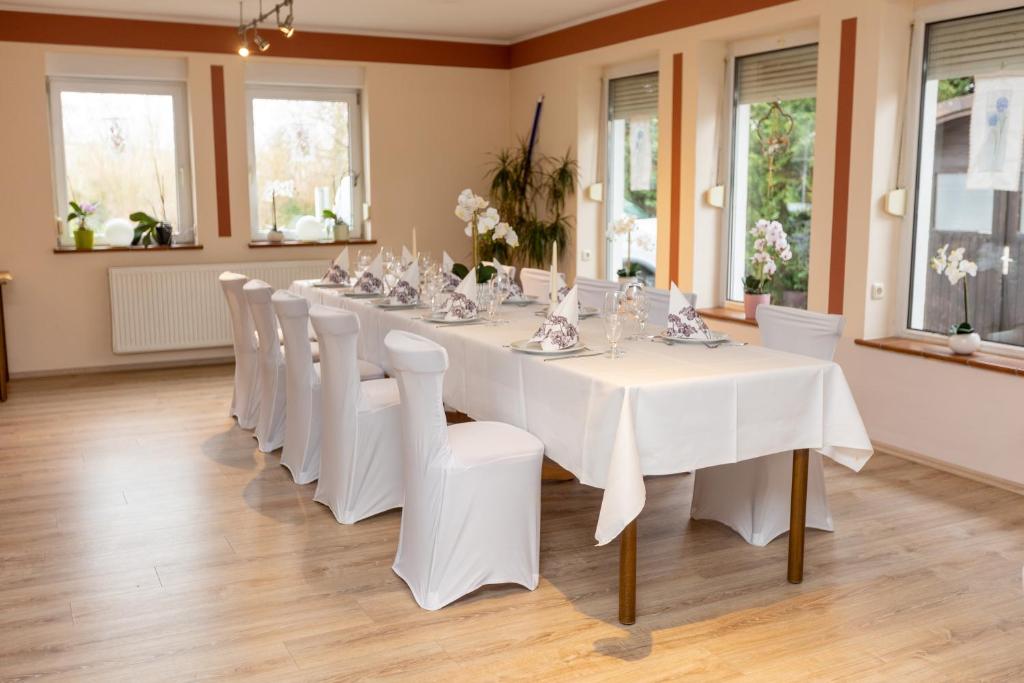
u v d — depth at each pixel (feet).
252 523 13.44
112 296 23.99
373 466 13.47
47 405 20.77
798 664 9.47
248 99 25.70
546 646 9.84
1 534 13.03
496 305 14.57
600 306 18.37
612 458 9.77
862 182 17.04
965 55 16.07
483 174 28.19
